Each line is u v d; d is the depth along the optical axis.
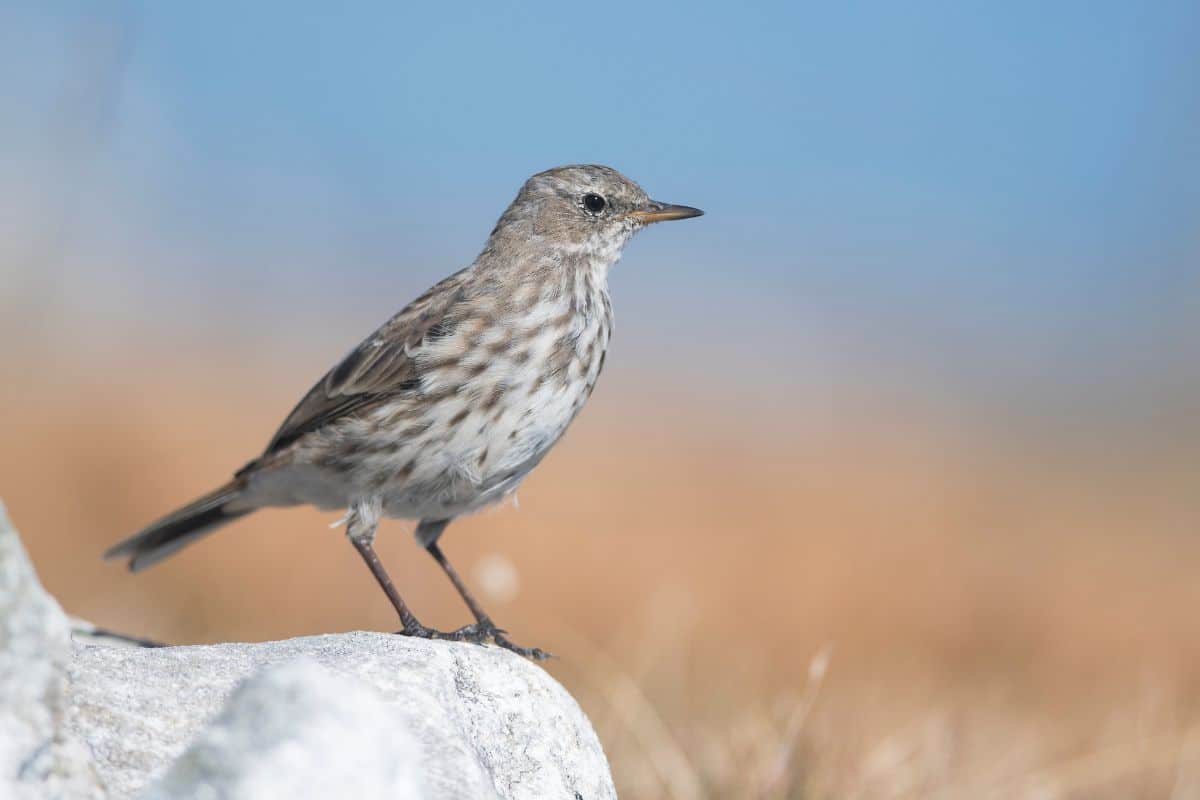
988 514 24.23
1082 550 21.77
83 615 13.24
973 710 12.48
